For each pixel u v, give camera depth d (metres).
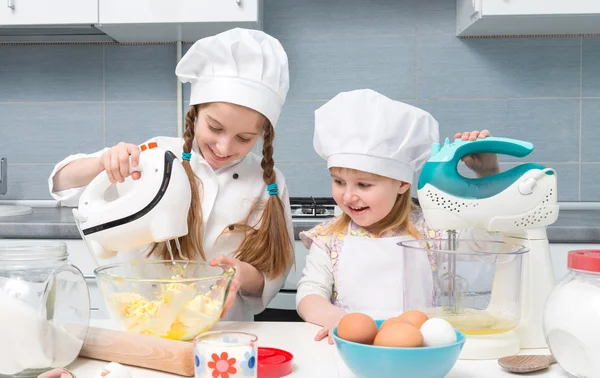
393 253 1.31
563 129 2.24
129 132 2.31
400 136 1.24
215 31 2.12
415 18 2.24
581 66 2.22
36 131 2.31
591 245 1.75
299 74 2.26
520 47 2.23
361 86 2.26
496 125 2.25
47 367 0.72
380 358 0.67
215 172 1.44
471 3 2.01
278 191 1.47
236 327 1.01
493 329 0.85
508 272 0.84
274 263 1.35
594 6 1.91
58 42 2.29
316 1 2.25
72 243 1.78
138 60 2.29
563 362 0.73
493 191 0.90
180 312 0.86
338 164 1.24
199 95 1.26
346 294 1.31
